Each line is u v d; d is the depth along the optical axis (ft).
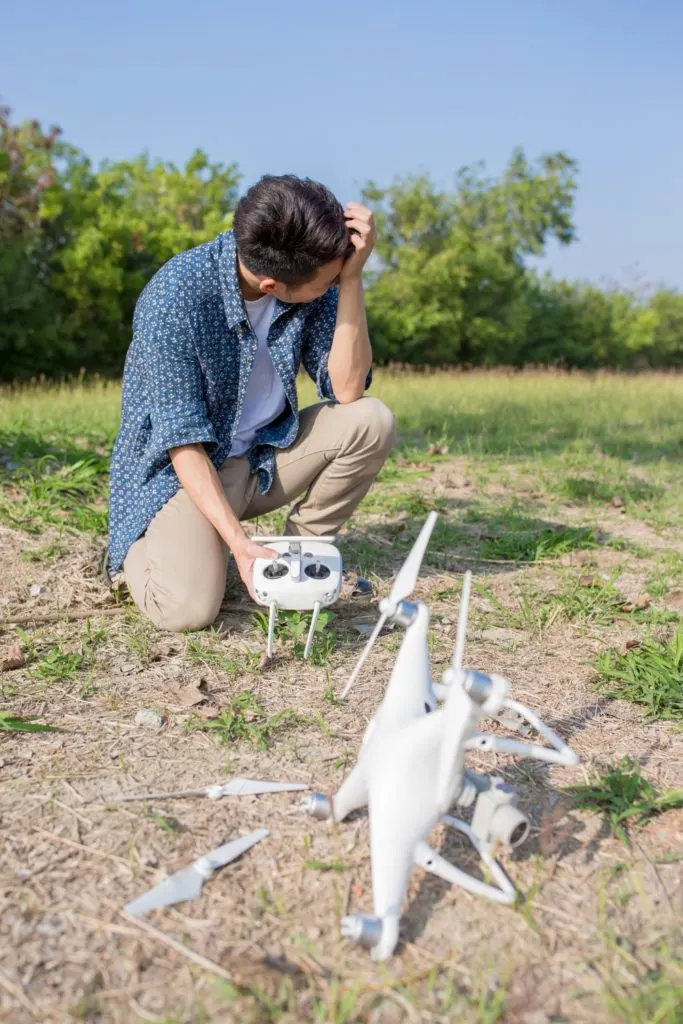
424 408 35.45
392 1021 4.90
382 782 5.66
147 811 6.64
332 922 5.63
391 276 104.73
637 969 5.34
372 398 10.32
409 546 13.85
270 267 8.27
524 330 114.32
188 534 9.62
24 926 5.49
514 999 5.09
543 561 13.38
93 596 11.08
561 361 126.00
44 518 13.65
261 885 5.93
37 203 72.49
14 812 6.61
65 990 5.02
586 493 18.52
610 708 8.72
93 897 5.77
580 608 11.21
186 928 5.53
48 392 48.08
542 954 5.44
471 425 30.27
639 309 147.33
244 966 5.23
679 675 9.04
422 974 5.24
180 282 9.11
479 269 104.83
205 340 9.30
